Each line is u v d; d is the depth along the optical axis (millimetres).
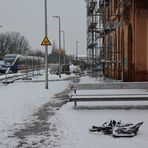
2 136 11477
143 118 14000
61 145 10234
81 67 72875
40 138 11109
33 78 46688
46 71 29375
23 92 25750
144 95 16812
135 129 11242
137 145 10070
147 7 28250
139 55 28797
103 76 44469
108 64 43000
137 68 28938
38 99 21219
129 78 31469
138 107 16531
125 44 32812
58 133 11742
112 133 11211
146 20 28547
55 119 14219
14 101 20188
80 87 21141
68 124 13156
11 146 10266
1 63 69875
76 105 16812
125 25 32500
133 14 28953
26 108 17344
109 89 22516
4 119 14352
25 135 11555
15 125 13164
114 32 39562
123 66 33344
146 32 28609
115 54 38969
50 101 20250
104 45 46688
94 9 56344
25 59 73312
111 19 39781
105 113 15383
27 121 13922
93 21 58281
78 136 11258
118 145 10086
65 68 63031
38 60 78562
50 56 98812
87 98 16406
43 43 29297
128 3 30484
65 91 26703
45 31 29562
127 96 16547
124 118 14031
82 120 13836
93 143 10359
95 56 53281
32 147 10102
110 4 40906
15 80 41719
